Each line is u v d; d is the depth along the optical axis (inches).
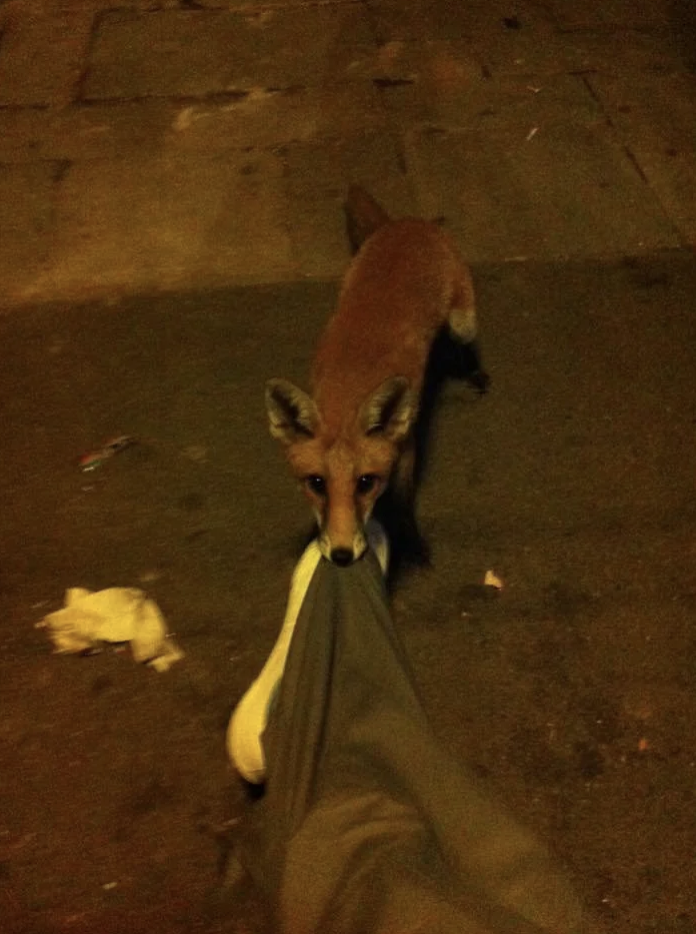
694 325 79.6
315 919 42.0
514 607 62.7
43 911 51.7
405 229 67.6
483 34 118.0
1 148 101.3
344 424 53.2
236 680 60.1
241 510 68.5
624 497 68.2
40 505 69.4
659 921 50.1
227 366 78.0
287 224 90.4
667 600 62.7
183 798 55.4
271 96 108.0
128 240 89.7
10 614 63.6
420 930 38.9
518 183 94.0
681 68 110.3
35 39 120.0
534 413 73.7
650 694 58.4
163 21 123.0
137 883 52.5
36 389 77.0
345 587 52.4
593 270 84.7
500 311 81.3
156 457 71.9
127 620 61.6
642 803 54.1
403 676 51.9
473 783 47.5
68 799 55.6
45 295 84.7
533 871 44.1
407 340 60.6
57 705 59.4
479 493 68.9
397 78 110.3
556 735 56.9
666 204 91.0
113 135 102.8
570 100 105.3
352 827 44.6
